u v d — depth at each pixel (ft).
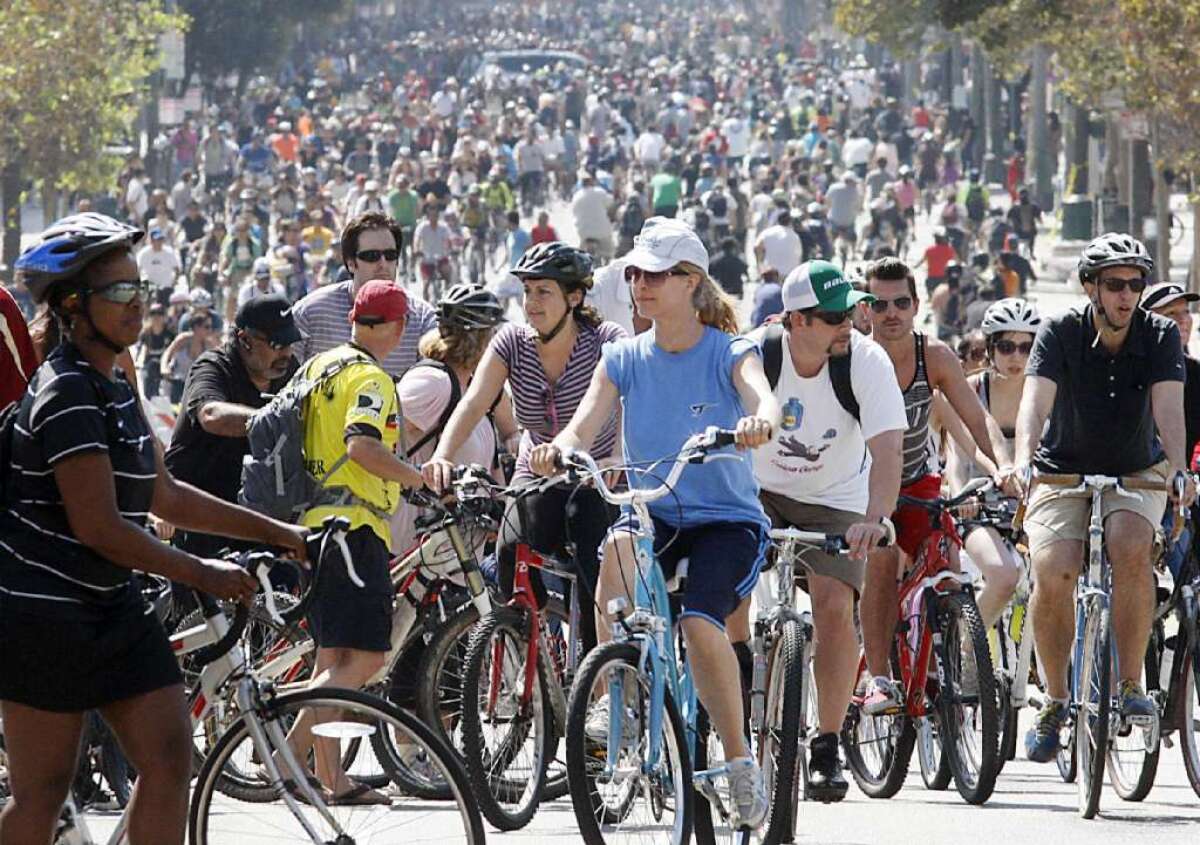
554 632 93.56
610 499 73.97
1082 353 94.22
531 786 89.04
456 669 92.22
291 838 67.56
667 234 76.69
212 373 97.71
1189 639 97.86
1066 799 99.60
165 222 475.72
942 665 96.37
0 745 75.20
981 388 119.75
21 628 61.98
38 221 540.11
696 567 75.61
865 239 500.33
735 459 76.79
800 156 593.42
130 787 83.30
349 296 116.78
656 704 72.95
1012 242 437.17
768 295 292.61
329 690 67.21
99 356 62.80
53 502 62.08
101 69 414.62
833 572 85.35
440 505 93.45
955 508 100.73
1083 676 93.61
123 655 63.21
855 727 100.89
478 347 102.12
